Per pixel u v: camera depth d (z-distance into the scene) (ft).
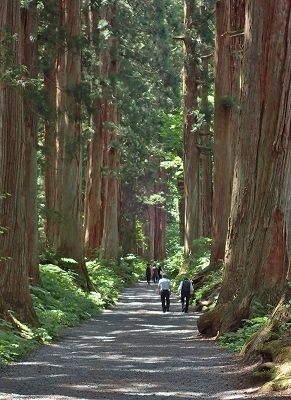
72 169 95.04
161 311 87.56
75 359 41.14
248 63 51.96
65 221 94.22
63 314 64.69
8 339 43.32
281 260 47.09
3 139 54.44
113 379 33.17
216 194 96.22
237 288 54.29
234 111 94.38
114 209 152.87
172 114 163.02
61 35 83.87
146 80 149.28
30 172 74.64
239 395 28.12
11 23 53.26
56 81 102.99
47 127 98.02
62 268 92.32
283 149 47.03
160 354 43.57
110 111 148.46
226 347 44.80
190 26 120.57
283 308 36.11
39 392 29.35
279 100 47.73
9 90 54.54
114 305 98.73
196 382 32.07
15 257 52.90
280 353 31.91
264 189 48.14
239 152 54.44
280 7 48.62
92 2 99.25
